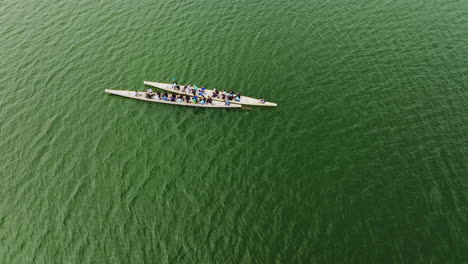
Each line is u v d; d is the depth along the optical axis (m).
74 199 32.22
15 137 37.59
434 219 29.39
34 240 29.42
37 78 44.19
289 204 31.19
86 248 28.83
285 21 52.44
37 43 48.94
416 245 27.84
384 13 53.38
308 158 34.91
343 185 32.41
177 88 42.66
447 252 27.31
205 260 27.83
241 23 52.25
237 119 39.56
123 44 49.03
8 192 32.84
